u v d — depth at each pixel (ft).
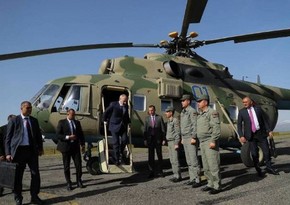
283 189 21.94
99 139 33.47
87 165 32.48
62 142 25.49
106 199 21.57
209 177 23.02
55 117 31.89
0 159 23.68
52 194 23.88
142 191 23.80
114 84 34.14
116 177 31.04
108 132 33.45
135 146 36.55
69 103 32.40
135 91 34.94
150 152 30.58
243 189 22.86
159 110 35.78
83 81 33.27
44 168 41.63
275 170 28.35
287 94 50.60
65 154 25.48
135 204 19.92
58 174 35.37
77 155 26.14
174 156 27.86
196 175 25.12
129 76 36.01
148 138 30.63
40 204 21.16
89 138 33.04
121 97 29.14
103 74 35.86
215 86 41.04
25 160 21.24
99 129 32.91
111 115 28.99
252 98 44.04
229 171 31.78
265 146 27.89
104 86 33.68
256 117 27.66
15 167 20.04
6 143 20.97
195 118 25.18
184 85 38.09
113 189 24.98
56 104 32.37
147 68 37.65
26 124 21.52
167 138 28.50
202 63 42.01
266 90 47.65
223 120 39.91
